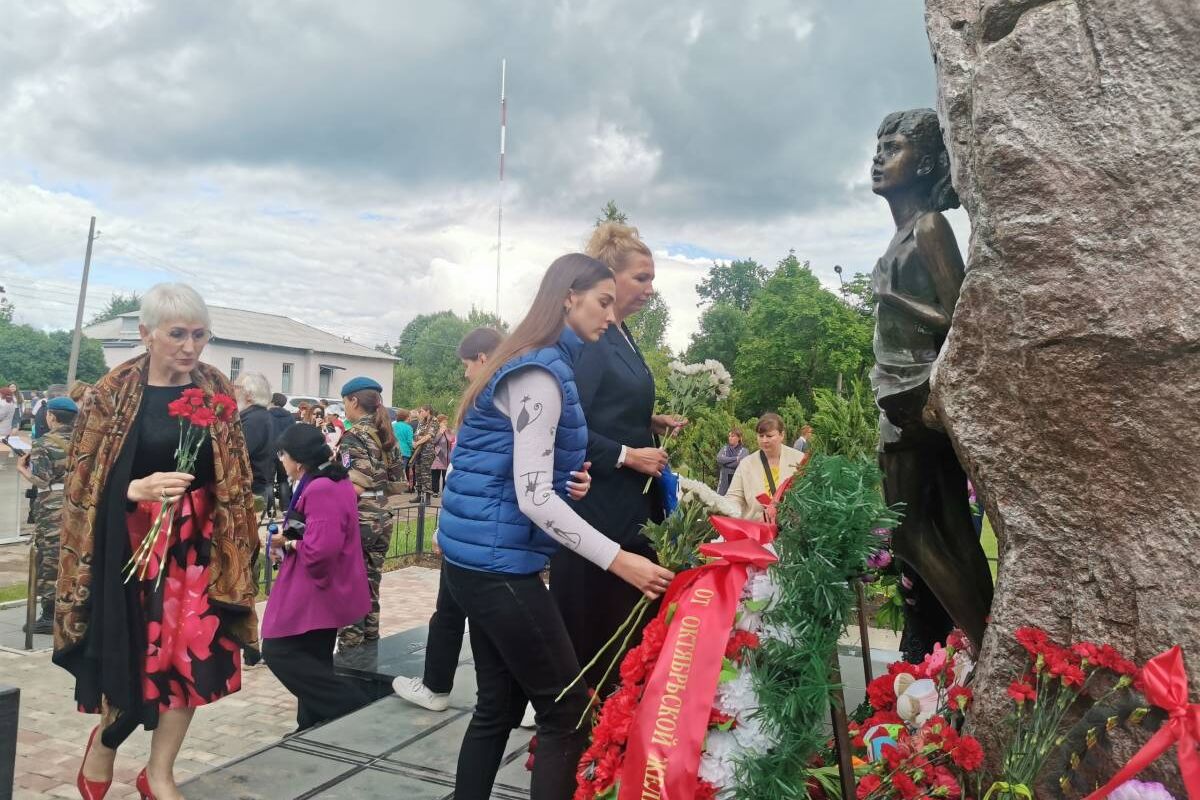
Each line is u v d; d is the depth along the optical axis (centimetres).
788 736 188
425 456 1641
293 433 424
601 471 281
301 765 320
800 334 3388
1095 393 196
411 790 299
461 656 489
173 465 300
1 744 218
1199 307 184
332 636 435
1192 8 186
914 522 283
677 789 180
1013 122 202
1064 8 199
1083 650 193
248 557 312
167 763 297
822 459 201
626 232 305
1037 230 200
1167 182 187
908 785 207
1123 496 196
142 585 290
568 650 227
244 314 4284
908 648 343
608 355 291
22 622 669
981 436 214
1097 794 181
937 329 266
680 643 189
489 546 221
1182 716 170
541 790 223
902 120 282
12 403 1966
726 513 221
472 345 423
